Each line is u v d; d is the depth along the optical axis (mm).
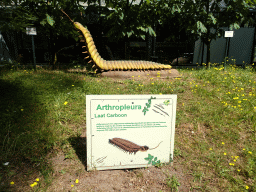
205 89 5637
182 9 9375
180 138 3477
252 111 4305
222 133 3631
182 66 11281
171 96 2619
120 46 11016
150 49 11047
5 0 5953
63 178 2467
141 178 2576
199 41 11453
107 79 6711
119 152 2615
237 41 11758
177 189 2420
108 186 2406
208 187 2492
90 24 10492
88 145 2535
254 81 6508
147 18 8492
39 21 7441
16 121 3498
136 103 2543
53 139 3045
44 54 10445
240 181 2566
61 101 4293
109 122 2525
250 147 3291
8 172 2432
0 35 9609
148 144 2666
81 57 10789
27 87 5055
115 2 7930
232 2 8859
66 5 8070
